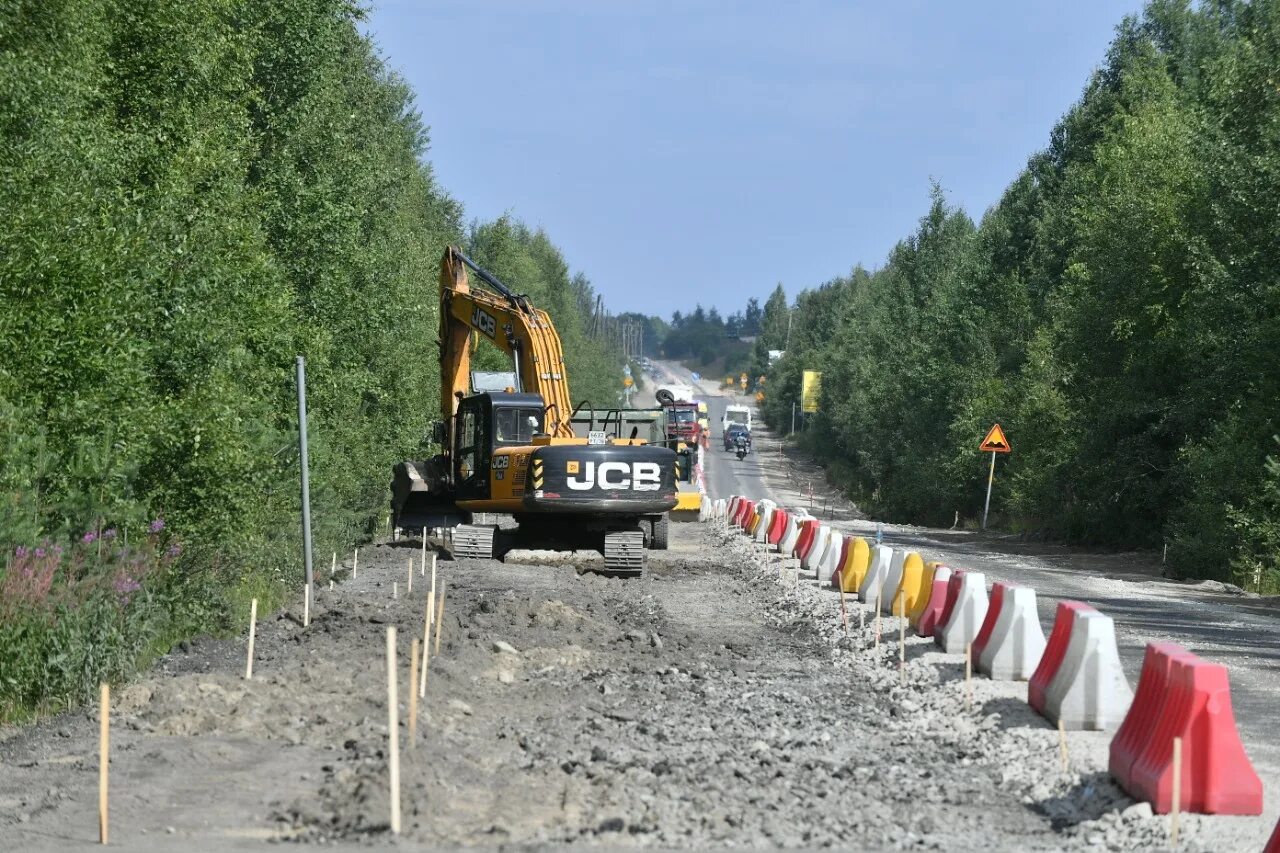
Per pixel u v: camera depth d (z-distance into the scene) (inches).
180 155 2343.8
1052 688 1264.8
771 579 2805.1
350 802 935.7
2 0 1868.8
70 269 1787.6
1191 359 4311.0
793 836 906.7
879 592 1844.2
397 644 1656.0
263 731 1213.7
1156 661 1032.2
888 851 883.4
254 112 3191.4
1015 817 996.6
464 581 2610.7
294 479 2511.1
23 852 852.6
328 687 1365.7
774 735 1246.3
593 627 1926.7
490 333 3506.4
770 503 4028.1
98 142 2106.3
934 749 1219.2
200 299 2143.2
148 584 1728.6
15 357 1723.7
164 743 1171.3
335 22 3309.5
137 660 1573.6
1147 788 966.4
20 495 1531.7
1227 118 4126.5
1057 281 6712.6
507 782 1014.4
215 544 2033.7
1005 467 6333.7
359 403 3695.9
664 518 3353.8
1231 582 3348.9
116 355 1804.9
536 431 3184.1
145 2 2449.6
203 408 1962.4
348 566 2945.4
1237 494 3506.4
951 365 7234.3
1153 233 4505.4
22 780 1059.3
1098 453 4650.6
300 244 3225.9
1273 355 3627.0
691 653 1779.0
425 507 3538.4
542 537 3221.0
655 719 1306.6
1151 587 3097.9
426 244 6013.8
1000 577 3174.2
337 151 3380.9
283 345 2664.9
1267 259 3742.6
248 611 2037.4
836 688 1536.7
